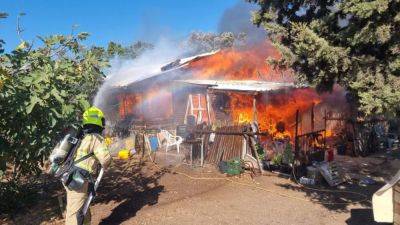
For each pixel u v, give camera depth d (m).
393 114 5.39
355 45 5.91
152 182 8.94
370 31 5.30
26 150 6.25
